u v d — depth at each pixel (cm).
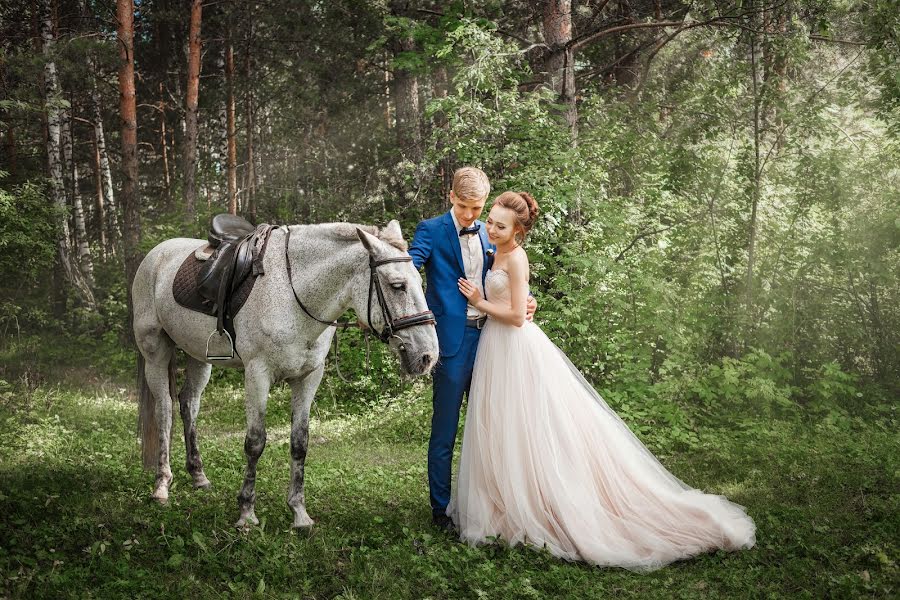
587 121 1109
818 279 929
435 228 472
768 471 600
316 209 1535
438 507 478
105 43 1500
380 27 1598
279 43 1970
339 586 380
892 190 899
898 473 549
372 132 1842
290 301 458
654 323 853
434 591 376
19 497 497
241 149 2388
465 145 923
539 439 440
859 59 949
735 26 962
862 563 399
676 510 442
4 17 1738
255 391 467
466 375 475
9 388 959
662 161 970
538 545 430
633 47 1384
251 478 470
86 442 725
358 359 1021
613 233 919
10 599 347
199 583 376
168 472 552
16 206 1474
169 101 2391
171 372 575
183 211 1745
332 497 543
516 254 455
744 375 852
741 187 941
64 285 1573
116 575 379
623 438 466
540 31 1346
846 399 820
